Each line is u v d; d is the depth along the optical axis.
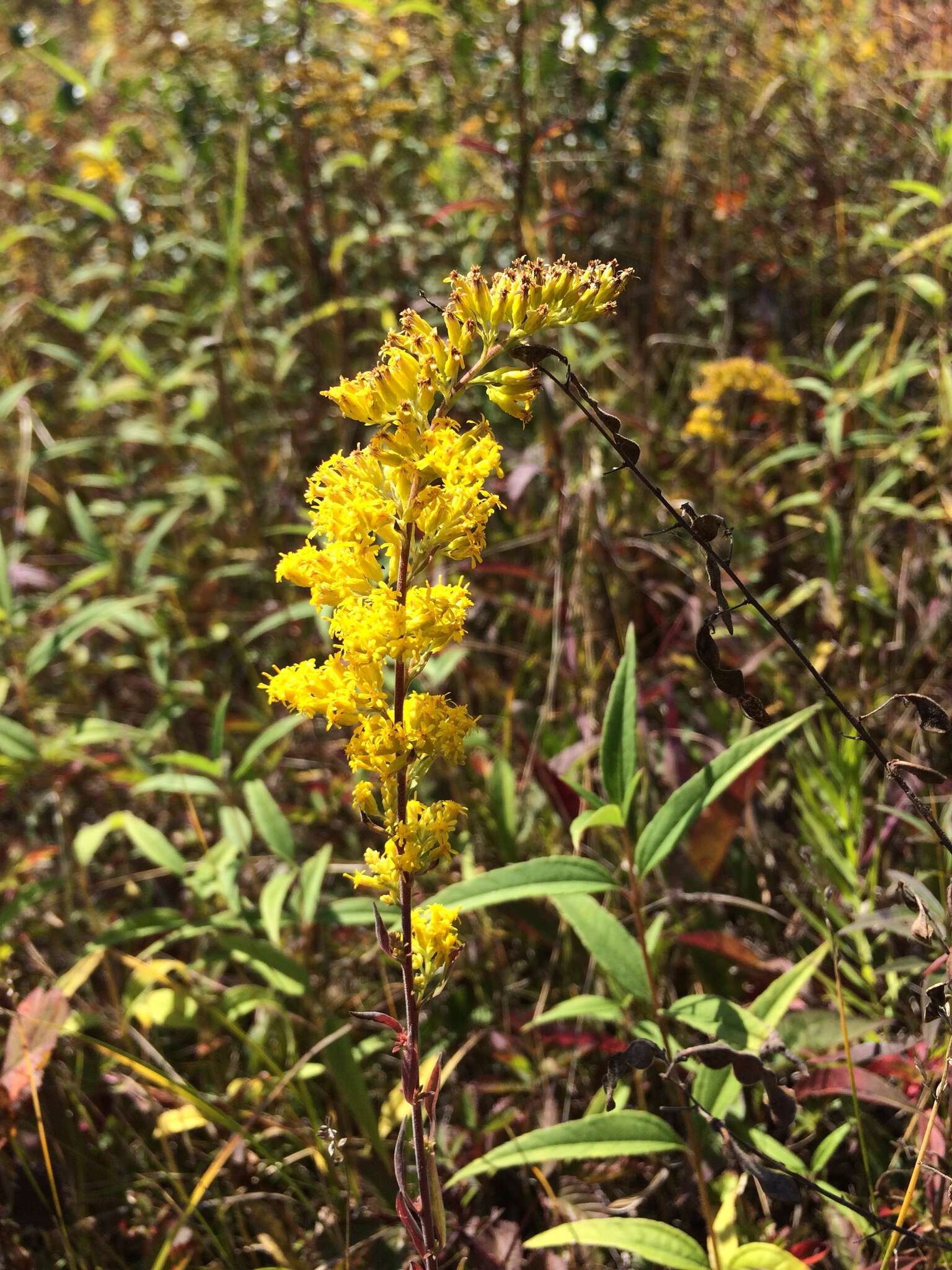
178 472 0.79
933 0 0.77
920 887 0.32
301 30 0.80
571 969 0.46
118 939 0.44
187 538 0.75
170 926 0.45
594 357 0.62
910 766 0.30
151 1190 0.41
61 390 0.86
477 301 0.26
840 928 0.43
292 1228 0.40
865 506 0.57
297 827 0.56
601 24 0.79
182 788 0.47
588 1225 0.32
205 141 0.91
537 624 0.62
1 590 0.55
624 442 0.28
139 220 0.91
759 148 0.82
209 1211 0.41
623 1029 0.40
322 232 0.84
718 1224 0.34
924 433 0.58
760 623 0.57
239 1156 0.42
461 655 0.51
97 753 0.63
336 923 0.45
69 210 0.96
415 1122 0.28
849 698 0.52
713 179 0.80
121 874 0.57
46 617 0.68
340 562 0.27
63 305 0.92
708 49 0.80
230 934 0.43
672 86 0.82
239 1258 0.39
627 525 0.63
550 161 0.70
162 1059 0.42
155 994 0.44
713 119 0.84
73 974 0.43
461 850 0.50
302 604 0.57
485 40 0.84
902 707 0.51
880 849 0.46
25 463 0.69
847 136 0.77
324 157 0.87
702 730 0.53
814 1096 0.40
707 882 0.45
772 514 0.62
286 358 0.70
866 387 0.60
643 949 0.34
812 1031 0.39
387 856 0.27
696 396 0.60
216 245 0.80
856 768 0.47
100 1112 0.43
